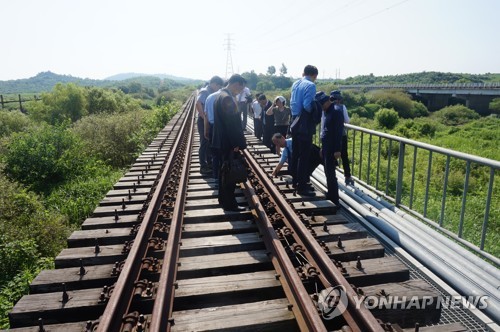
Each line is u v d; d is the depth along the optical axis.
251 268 3.75
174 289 3.19
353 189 6.21
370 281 3.42
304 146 5.63
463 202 3.95
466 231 6.07
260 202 5.18
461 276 3.48
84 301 3.10
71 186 10.90
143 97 80.44
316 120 5.52
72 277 3.51
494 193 9.41
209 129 6.37
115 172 13.34
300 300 2.78
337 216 4.99
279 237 4.04
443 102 73.56
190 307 3.20
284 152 6.39
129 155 17.02
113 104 34.84
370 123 40.50
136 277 3.27
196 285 3.30
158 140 13.16
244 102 13.41
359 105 59.38
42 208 8.45
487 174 11.66
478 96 67.75
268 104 10.37
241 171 4.86
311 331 2.54
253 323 2.76
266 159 8.41
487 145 21.88
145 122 20.77
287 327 2.82
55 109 30.08
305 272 3.27
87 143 16.56
